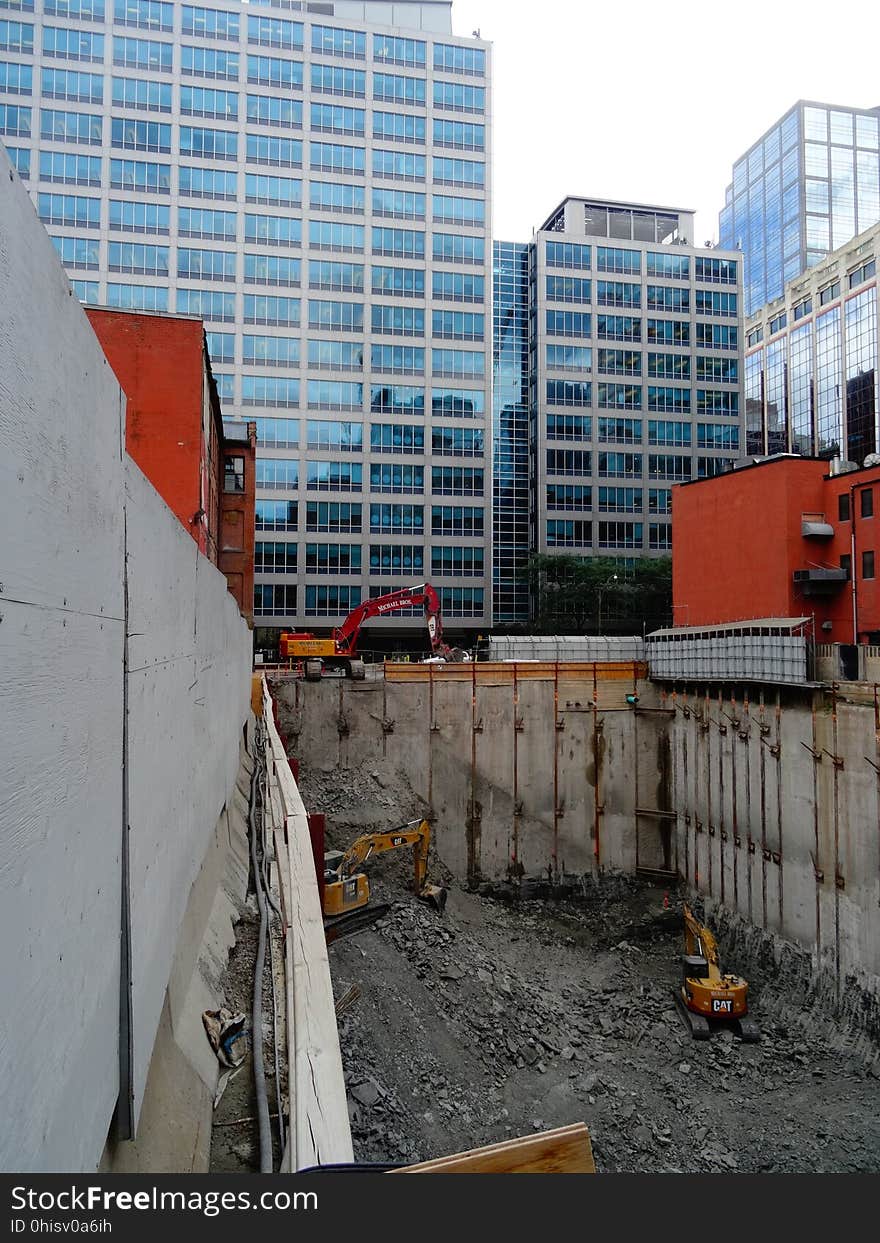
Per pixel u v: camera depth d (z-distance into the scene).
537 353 84.88
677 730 42.41
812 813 31.50
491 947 34.91
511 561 87.81
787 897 32.94
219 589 10.52
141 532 4.36
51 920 2.54
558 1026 28.36
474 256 72.50
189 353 23.78
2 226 2.05
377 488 70.06
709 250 87.75
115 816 3.58
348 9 73.19
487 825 41.97
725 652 37.56
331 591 68.81
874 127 161.50
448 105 72.06
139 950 4.02
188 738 6.51
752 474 43.88
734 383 87.50
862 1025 27.97
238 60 66.94
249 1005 6.57
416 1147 19.86
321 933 6.73
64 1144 2.65
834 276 105.44
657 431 85.56
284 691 40.97
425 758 41.75
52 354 2.59
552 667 43.50
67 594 2.77
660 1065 27.05
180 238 65.38
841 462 42.56
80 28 63.25
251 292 67.25
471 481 71.94
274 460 67.94
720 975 30.08
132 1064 3.72
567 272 84.88
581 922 39.50
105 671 3.39
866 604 38.84
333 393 69.19
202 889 7.53
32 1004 2.31
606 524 83.88
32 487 2.36
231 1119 5.09
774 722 34.09
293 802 11.81
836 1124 23.64
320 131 68.88
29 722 2.32
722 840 37.94
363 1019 23.86
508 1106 23.16
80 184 63.16
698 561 47.78
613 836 43.28
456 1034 25.20
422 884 33.88
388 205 70.56
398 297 70.69
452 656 48.03
